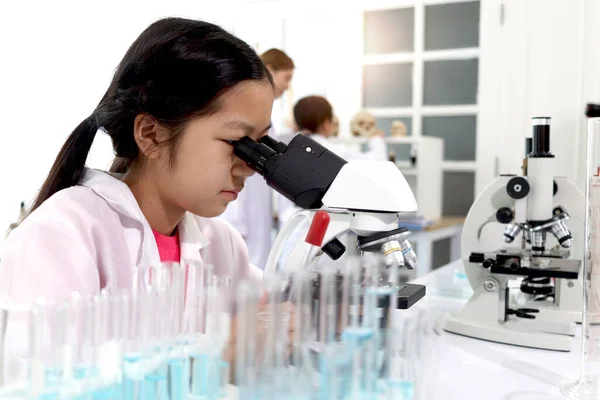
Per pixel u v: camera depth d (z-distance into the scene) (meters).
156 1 2.62
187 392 0.53
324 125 3.03
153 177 0.97
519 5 2.52
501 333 1.10
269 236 2.75
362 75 3.72
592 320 0.81
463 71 3.43
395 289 0.61
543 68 2.47
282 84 2.69
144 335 0.52
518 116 2.57
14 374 0.48
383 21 3.62
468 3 3.36
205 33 0.86
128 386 0.50
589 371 0.81
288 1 2.89
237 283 0.54
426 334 0.61
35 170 2.70
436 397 0.77
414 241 3.09
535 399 0.78
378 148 3.21
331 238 0.81
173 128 0.85
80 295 0.51
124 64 0.90
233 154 0.86
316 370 0.56
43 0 2.67
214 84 0.81
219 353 0.53
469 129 3.46
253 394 0.54
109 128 0.93
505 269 1.14
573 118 2.41
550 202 1.22
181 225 1.10
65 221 0.84
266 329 0.54
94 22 2.66
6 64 2.70
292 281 0.57
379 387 0.58
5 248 0.81
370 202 0.76
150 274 0.58
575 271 1.10
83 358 0.49
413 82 3.58
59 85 2.69
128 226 0.97
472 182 3.49
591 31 2.35
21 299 0.75
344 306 0.59
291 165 0.81
